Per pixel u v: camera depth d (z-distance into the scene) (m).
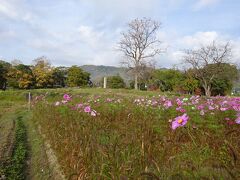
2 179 5.68
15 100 28.45
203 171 2.71
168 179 2.73
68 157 5.41
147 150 3.60
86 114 7.52
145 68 47.25
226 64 38.06
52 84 61.25
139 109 7.94
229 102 7.51
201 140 3.51
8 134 10.11
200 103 8.25
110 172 3.35
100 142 4.61
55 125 8.24
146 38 45.97
